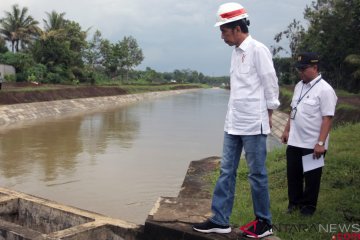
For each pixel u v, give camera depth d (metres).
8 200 5.80
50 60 43.00
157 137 18.92
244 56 3.61
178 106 40.31
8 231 4.57
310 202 4.75
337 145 7.96
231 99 3.73
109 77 62.09
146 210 8.52
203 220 4.16
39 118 25.78
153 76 91.25
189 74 137.62
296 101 4.80
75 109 32.00
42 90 31.31
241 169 7.73
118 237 4.69
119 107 37.00
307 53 4.64
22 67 38.41
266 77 3.53
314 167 4.65
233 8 3.57
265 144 3.67
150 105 40.81
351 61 27.94
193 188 6.91
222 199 3.81
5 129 20.31
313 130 4.62
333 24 30.50
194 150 15.77
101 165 12.77
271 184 6.64
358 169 6.29
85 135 19.12
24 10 44.91
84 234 4.51
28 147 15.69
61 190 9.95
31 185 10.37
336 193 5.34
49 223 5.52
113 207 8.69
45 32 44.16
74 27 49.31
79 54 49.03
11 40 44.91
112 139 18.09
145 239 4.17
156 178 11.21
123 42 64.06
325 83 4.59
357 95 26.81
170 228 3.99
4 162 13.00
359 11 29.14
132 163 13.12
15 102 26.58
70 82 43.69
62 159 13.61
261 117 3.59
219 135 20.05
